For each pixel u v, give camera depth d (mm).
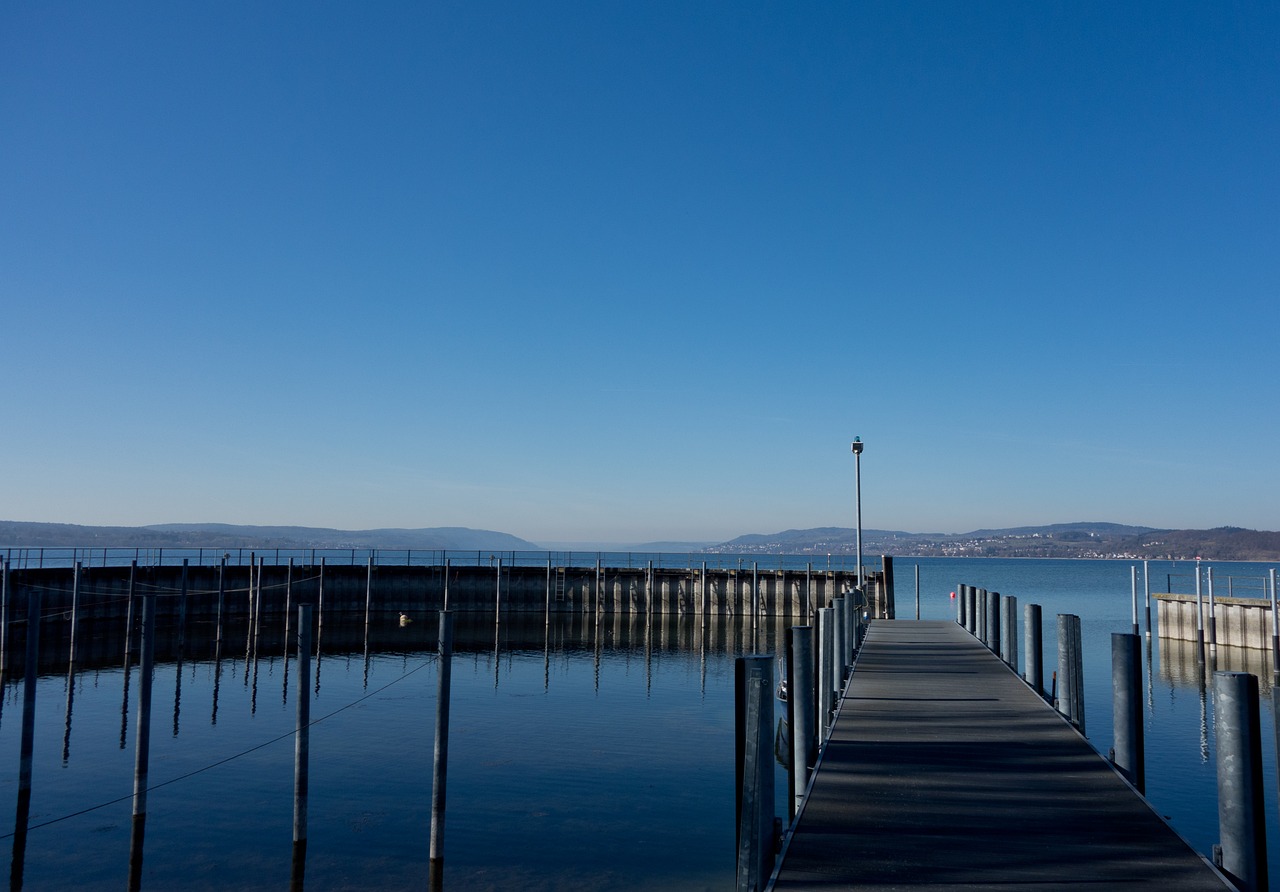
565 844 14789
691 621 58188
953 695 14609
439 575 57688
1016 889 6574
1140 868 6992
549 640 48938
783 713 20156
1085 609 75625
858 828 7953
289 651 42125
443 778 13430
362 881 13250
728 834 15336
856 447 35000
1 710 25891
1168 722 26016
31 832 15297
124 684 28781
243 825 15641
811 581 57562
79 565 30188
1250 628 42969
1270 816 16359
